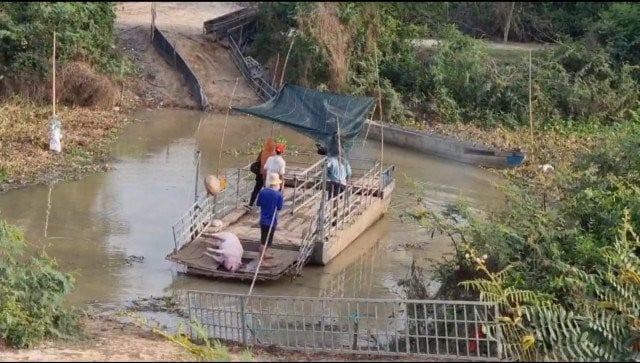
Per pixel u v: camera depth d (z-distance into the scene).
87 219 19.27
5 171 21.88
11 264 12.95
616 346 11.20
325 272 16.81
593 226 14.02
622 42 34.22
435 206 21.56
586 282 12.07
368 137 29.28
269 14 36.06
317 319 13.56
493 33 40.56
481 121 32.34
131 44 37.50
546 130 30.89
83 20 32.41
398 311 13.06
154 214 19.89
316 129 18.47
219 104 33.44
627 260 12.12
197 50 37.00
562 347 11.05
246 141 28.45
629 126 20.67
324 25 33.94
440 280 13.76
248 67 35.38
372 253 18.06
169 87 34.38
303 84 34.03
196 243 17.17
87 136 26.94
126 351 11.01
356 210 18.84
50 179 22.19
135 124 29.97
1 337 11.30
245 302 12.93
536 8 40.59
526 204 14.27
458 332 11.95
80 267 16.39
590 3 39.69
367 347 12.05
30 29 30.92
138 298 15.00
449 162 26.81
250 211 19.09
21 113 27.80
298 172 21.61
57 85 30.39
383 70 34.12
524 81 32.56
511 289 11.82
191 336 12.55
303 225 18.22
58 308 12.37
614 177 14.59
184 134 29.05
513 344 11.14
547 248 13.09
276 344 12.04
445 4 39.94
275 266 16.11
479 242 13.48
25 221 18.88
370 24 34.81
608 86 32.16
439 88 33.09
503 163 25.75
